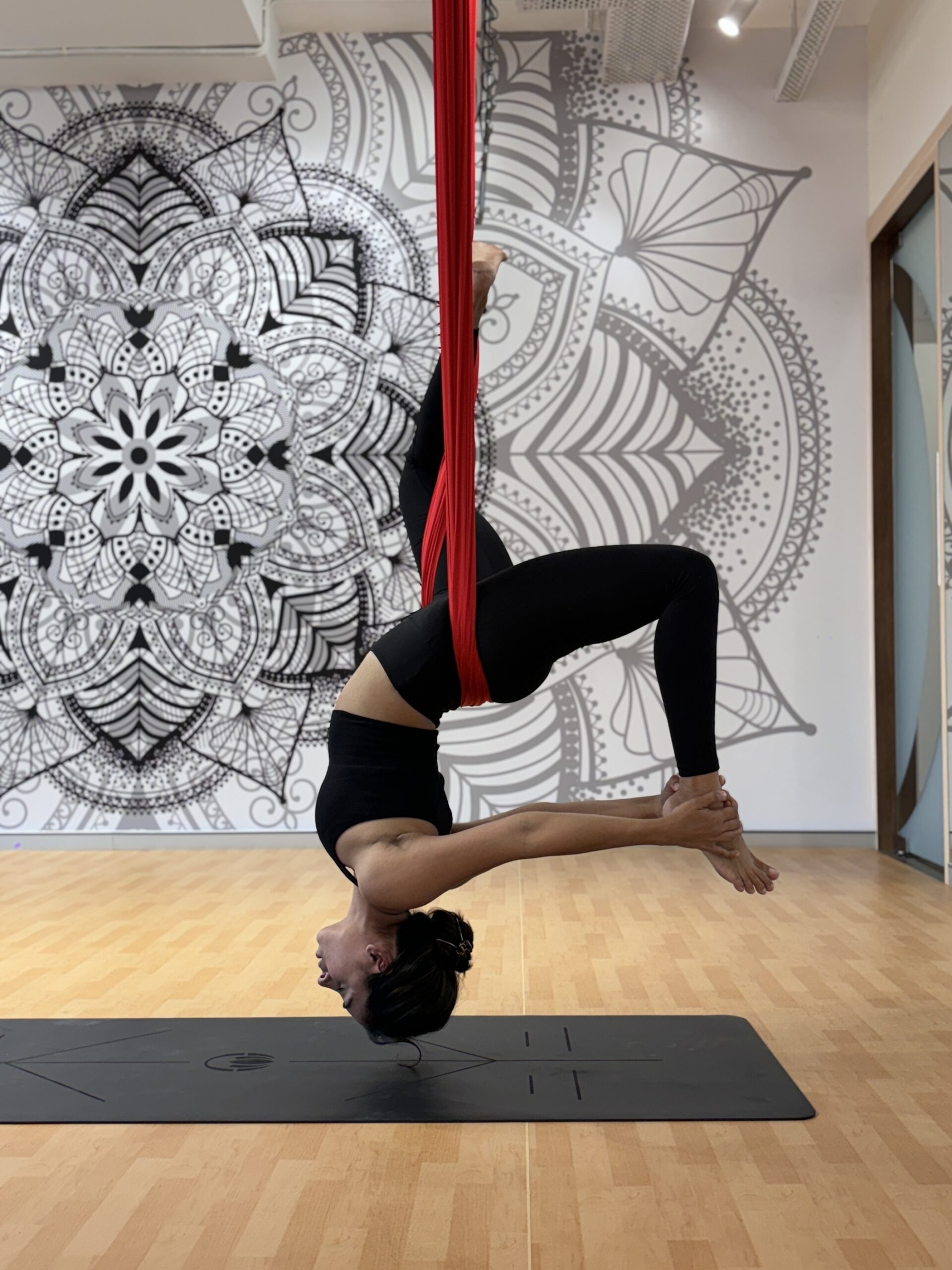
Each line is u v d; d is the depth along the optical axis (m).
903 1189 1.67
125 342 5.16
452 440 1.65
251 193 5.15
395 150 5.12
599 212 5.08
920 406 4.51
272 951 3.23
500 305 5.09
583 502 5.05
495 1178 1.72
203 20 4.67
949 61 3.97
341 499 5.09
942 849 4.32
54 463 5.16
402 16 5.02
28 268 5.19
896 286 4.83
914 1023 2.50
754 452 5.02
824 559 4.99
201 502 5.12
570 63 5.09
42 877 4.43
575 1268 1.45
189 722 5.09
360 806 1.89
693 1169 1.75
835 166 5.02
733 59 5.06
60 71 5.07
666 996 2.73
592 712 5.00
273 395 5.12
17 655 5.14
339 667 5.07
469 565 1.71
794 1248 1.50
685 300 5.05
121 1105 2.02
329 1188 1.69
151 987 2.85
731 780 4.99
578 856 4.84
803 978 2.88
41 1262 1.48
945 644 4.12
